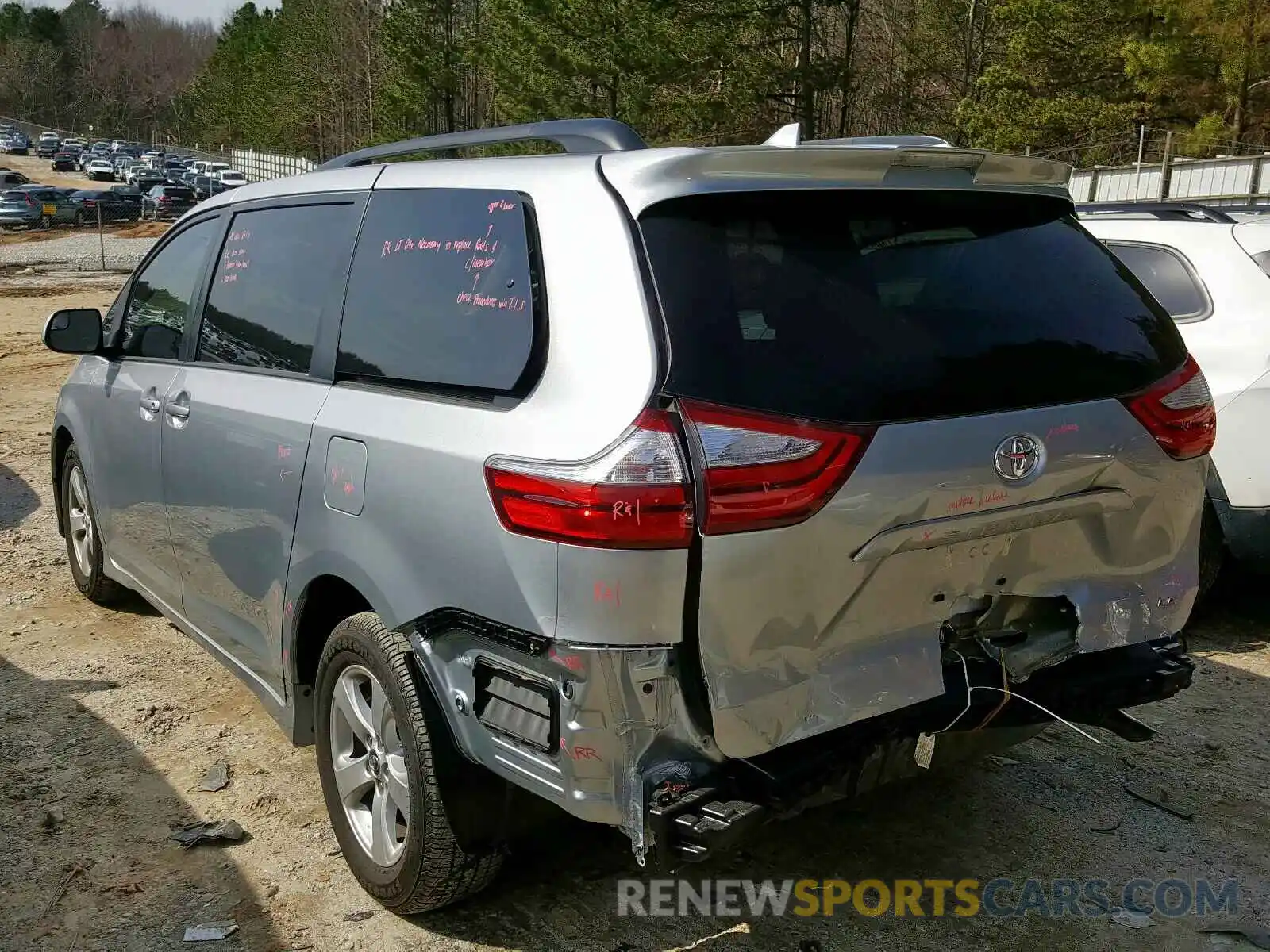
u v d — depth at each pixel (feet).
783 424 7.62
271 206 12.39
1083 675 9.48
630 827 7.74
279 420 10.78
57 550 20.98
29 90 476.54
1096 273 9.80
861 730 8.46
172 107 476.13
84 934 9.78
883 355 8.12
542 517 7.75
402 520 9.02
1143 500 9.41
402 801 9.46
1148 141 111.24
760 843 11.16
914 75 153.07
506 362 8.61
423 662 8.91
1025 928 9.86
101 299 73.67
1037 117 114.42
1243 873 10.70
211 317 12.89
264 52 298.97
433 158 12.66
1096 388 9.04
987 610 9.16
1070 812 11.78
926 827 11.48
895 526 8.04
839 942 9.67
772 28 117.91
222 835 11.19
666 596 7.52
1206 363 16.12
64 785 12.30
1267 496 15.66
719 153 8.07
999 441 8.35
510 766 8.28
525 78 124.88
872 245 8.57
